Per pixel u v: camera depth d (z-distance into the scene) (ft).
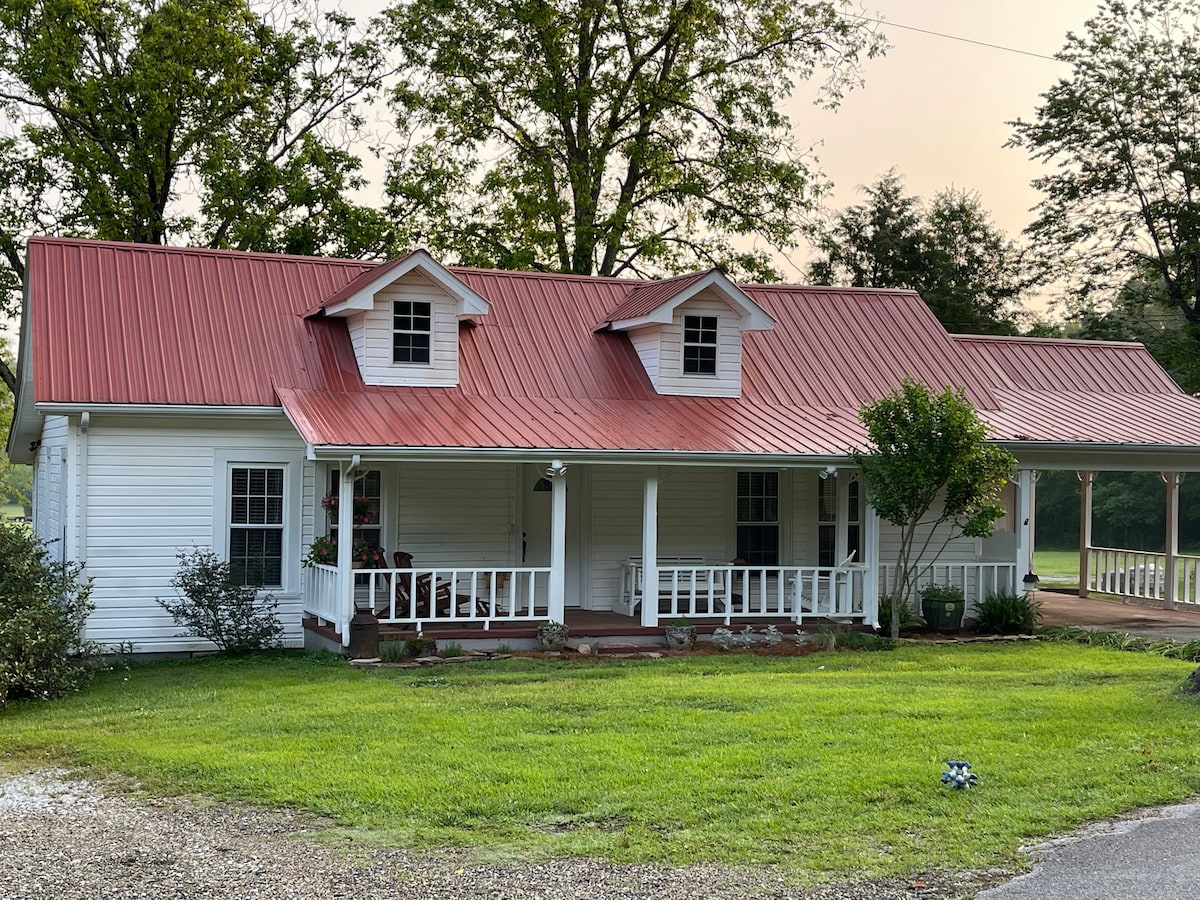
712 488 65.41
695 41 112.06
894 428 56.13
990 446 56.59
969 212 158.51
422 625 55.16
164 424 55.26
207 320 59.57
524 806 27.99
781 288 75.77
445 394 60.08
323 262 65.67
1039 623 65.00
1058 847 25.11
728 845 25.27
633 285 72.59
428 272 59.77
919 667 49.62
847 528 64.69
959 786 29.01
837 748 33.04
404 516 59.93
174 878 23.57
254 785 29.84
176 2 98.07
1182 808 27.66
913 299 78.38
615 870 23.89
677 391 65.00
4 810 28.50
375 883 23.22
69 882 23.36
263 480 57.21
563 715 38.19
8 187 98.43
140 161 97.71
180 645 55.36
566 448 53.78
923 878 23.41
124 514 54.60
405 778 30.27
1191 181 115.03
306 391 57.31
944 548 66.95
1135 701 39.55
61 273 59.00
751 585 65.98
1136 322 129.49
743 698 40.65
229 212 98.48
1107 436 65.82
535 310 68.18
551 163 111.45
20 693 43.73
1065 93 121.19
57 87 95.96
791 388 67.82
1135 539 181.88
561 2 108.37
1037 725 35.73
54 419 63.41
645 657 52.65
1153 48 118.32
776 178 112.98
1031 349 79.20
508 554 61.93
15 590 45.78
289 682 45.96
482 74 110.52
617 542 63.67
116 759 33.01
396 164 110.73
